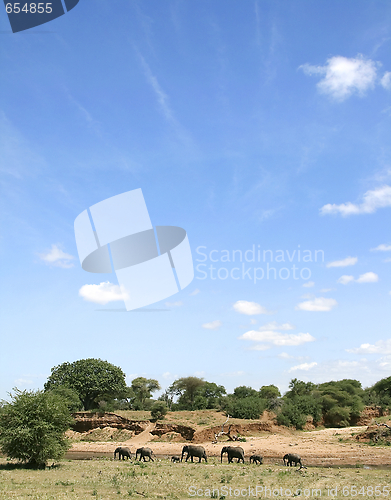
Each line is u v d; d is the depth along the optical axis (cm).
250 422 7712
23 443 3291
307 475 3206
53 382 10088
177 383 12462
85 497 2150
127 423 8238
